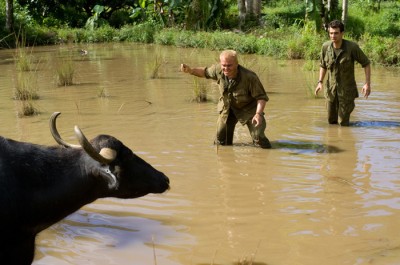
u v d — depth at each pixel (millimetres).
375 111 9914
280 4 35875
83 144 3730
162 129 8781
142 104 10719
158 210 5715
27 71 15406
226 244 4953
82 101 11102
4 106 10617
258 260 4645
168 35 24891
